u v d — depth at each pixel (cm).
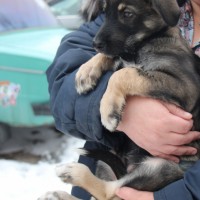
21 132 599
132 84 219
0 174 501
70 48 257
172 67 230
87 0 270
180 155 224
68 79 236
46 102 504
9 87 510
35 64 498
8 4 590
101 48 240
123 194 223
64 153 555
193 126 227
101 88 226
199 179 200
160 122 210
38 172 509
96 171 254
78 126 227
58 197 251
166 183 224
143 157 234
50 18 609
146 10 241
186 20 248
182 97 222
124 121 218
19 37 543
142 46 244
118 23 244
